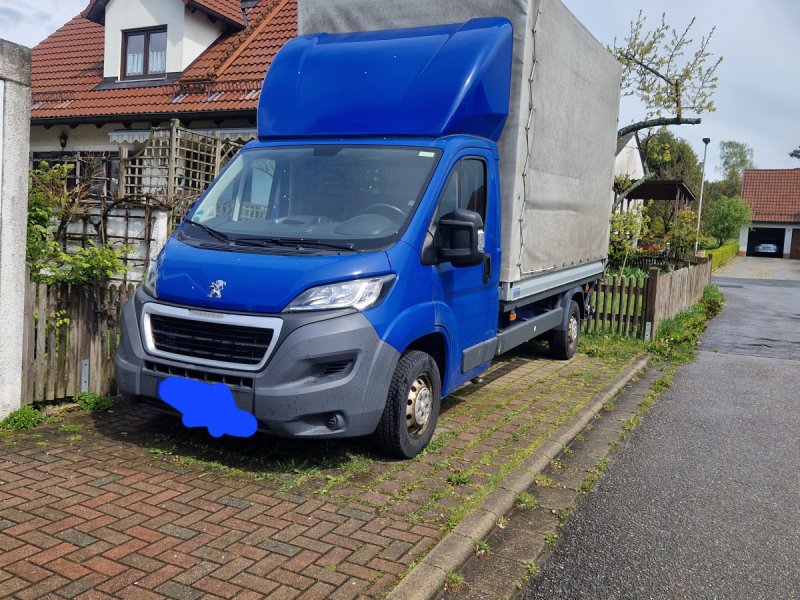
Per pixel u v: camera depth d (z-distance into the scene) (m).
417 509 4.21
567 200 7.92
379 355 4.48
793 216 56.03
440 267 5.19
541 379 8.07
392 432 4.82
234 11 17.62
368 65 5.86
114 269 6.36
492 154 6.09
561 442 5.68
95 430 5.30
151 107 15.73
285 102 5.96
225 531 3.81
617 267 18.66
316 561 3.53
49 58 19.70
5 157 4.98
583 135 8.32
